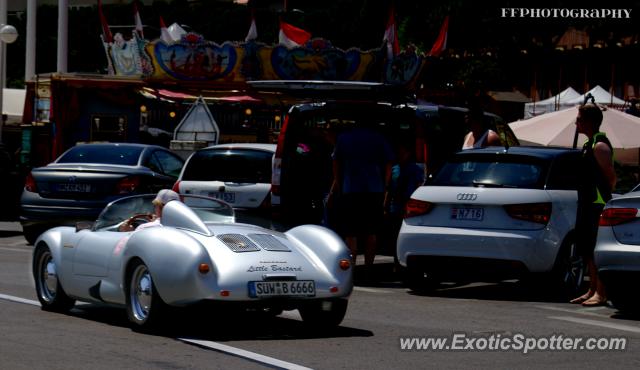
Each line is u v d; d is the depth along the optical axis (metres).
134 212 10.83
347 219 14.00
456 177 12.94
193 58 32.31
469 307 11.78
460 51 47.81
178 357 8.11
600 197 11.99
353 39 56.94
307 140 14.92
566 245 12.59
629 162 33.41
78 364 7.74
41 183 18.28
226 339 9.07
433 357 8.44
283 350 8.55
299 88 15.15
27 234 19.05
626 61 44.81
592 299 12.06
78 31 74.31
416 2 50.62
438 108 16.59
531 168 12.70
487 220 12.48
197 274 8.80
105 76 31.88
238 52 32.41
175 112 32.19
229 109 32.25
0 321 10.01
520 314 11.22
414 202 13.02
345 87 14.80
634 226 10.93
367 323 10.34
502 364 8.19
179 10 74.00
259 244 9.37
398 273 14.63
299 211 14.77
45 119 33.16
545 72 47.41
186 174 16.69
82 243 10.40
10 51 76.69
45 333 9.26
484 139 15.12
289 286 9.10
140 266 9.32
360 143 13.95
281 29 32.84
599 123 12.10
